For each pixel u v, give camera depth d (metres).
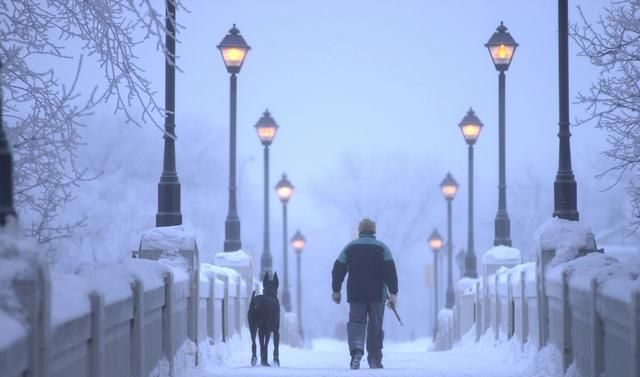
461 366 44.44
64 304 18.47
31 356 15.54
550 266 36.31
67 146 35.44
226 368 41.97
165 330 31.05
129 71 36.53
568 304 30.64
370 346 43.84
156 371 29.14
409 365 46.12
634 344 20.08
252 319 46.47
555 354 33.28
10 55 32.78
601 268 27.55
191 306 37.34
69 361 18.56
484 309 60.41
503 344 50.03
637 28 43.12
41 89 35.91
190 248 37.41
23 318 15.58
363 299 43.31
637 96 42.75
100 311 20.42
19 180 35.78
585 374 27.58
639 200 45.31
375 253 43.53
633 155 44.16
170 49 40.56
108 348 22.23
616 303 22.36
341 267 43.94
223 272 50.81
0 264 15.70
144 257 37.12
